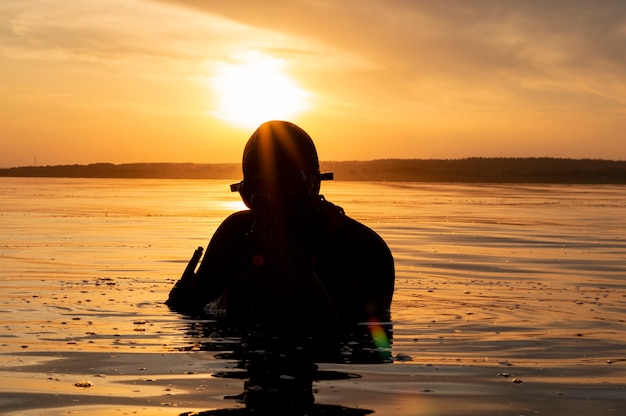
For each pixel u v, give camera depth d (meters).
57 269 9.34
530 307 6.75
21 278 8.44
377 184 73.69
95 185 61.06
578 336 5.40
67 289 7.56
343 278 6.35
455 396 3.75
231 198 35.47
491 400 3.68
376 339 5.23
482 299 7.22
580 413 3.47
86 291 7.44
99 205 28.14
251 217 6.51
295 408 3.50
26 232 15.69
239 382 3.98
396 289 7.93
